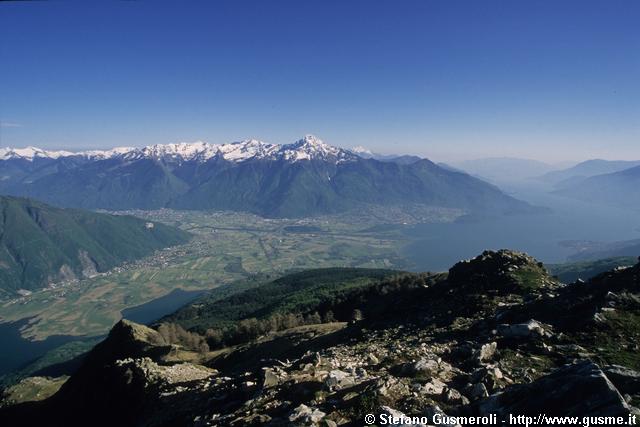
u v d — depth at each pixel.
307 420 16.81
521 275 48.84
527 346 24.77
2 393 93.69
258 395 22.81
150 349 87.38
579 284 35.31
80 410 55.66
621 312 26.39
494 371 20.20
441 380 20.44
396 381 19.56
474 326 33.59
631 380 16.56
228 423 20.83
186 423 26.19
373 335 44.06
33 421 69.44
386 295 97.94
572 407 14.61
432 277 95.00
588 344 23.64
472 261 57.25
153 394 40.41
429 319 43.75
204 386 34.72
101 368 60.41
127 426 38.91
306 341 60.28
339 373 22.28
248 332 104.56
